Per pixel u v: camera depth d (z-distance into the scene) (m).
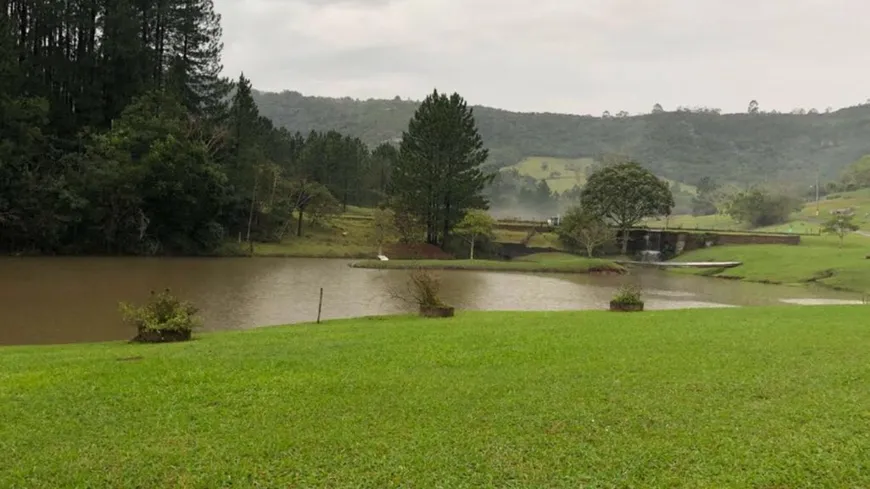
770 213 122.12
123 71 69.12
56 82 67.62
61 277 40.94
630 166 91.62
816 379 11.35
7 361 13.50
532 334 16.75
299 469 7.46
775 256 69.25
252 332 19.12
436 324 19.78
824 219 119.50
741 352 13.87
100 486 7.08
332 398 10.10
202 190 63.72
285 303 33.25
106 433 8.54
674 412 9.48
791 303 41.00
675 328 18.08
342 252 73.19
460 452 7.96
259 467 7.51
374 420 9.07
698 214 175.25
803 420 9.19
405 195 81.56
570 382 11.13
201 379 11.23
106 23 67.44
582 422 9.02
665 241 88.38
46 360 13.54
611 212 90.75
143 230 60.41
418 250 78.75
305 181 83.19
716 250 80.88
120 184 58.38
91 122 67.25
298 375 11.58
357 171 115.19
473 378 11.42
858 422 9.10
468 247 82.38
